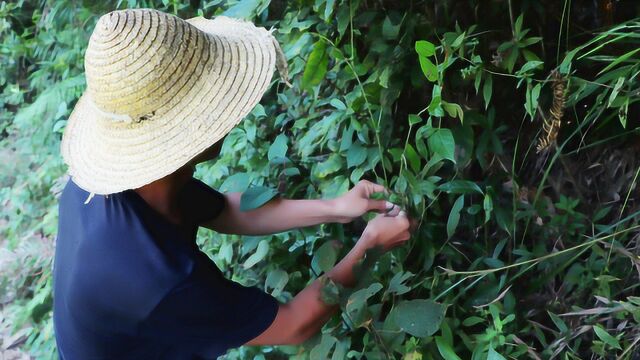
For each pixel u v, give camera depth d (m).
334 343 1.73
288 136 2.40
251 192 1.88
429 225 2.00
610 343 1.71
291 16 2.22
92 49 1.42
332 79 2.20
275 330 1.58
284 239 2.09
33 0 4.39
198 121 1.42
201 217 1.86
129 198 1.51
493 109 2.04
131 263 1.45
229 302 1.51
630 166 2.10
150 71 1.38
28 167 3.90
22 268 3.37
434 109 1.79
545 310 2.02
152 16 1.42
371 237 1.74
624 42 1.99
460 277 2.03
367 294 1.59
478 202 2.13
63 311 1.55
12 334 3.13
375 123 2.03
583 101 2.12
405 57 2.06
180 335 1.50
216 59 1.47
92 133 1.53
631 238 2.01
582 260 2.06
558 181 2.16
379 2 2.12
